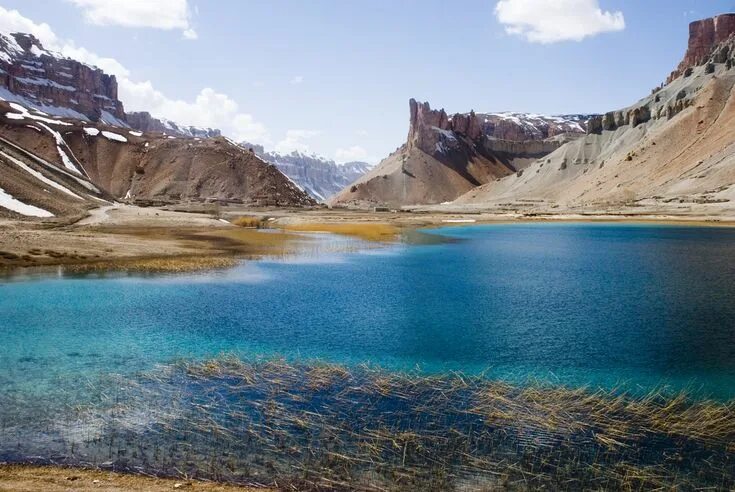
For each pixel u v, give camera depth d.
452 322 32.22
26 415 18.05
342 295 39.38
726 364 25.38
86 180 133.88
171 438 16.73
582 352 26.92
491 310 35.34
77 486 13.47
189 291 38.75
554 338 29.17
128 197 190.62
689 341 28.70
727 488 15.02
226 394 20.45
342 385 21.77
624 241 86.44
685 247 76.44
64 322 29.98
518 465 15.88
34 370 22.52
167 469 14.86
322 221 118.50
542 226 123.62
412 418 18.80
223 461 15.45
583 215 155.62
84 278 41.56
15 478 13.80
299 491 14.09
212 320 31.50
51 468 14.56
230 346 26.69
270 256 58.25
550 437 17.72
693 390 22.38
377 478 14.91
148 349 25.77
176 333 28.61
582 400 20.86
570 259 62.06
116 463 15.08
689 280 47.50
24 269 43.84
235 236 78.38
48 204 83.44
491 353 26.56
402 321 32.31
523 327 31.19
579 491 14.66
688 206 152.38
